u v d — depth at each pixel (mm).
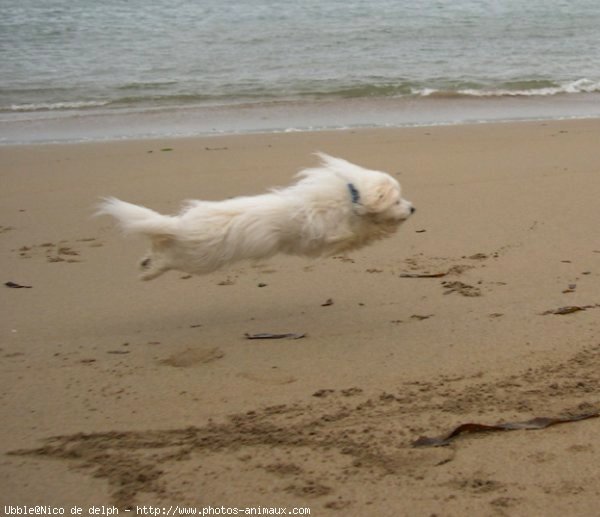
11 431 3852
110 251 5531
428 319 4621
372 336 4484
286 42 14242
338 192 4453
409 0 18844
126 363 4305
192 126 9195
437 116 9641
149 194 6508
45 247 5594
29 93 10961
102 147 8023
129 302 4883
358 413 3902
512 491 3512
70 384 4148
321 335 4508
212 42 14273
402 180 6676
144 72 12148
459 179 6699
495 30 15539
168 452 3713
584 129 8625
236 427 3840
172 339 4504
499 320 4582
